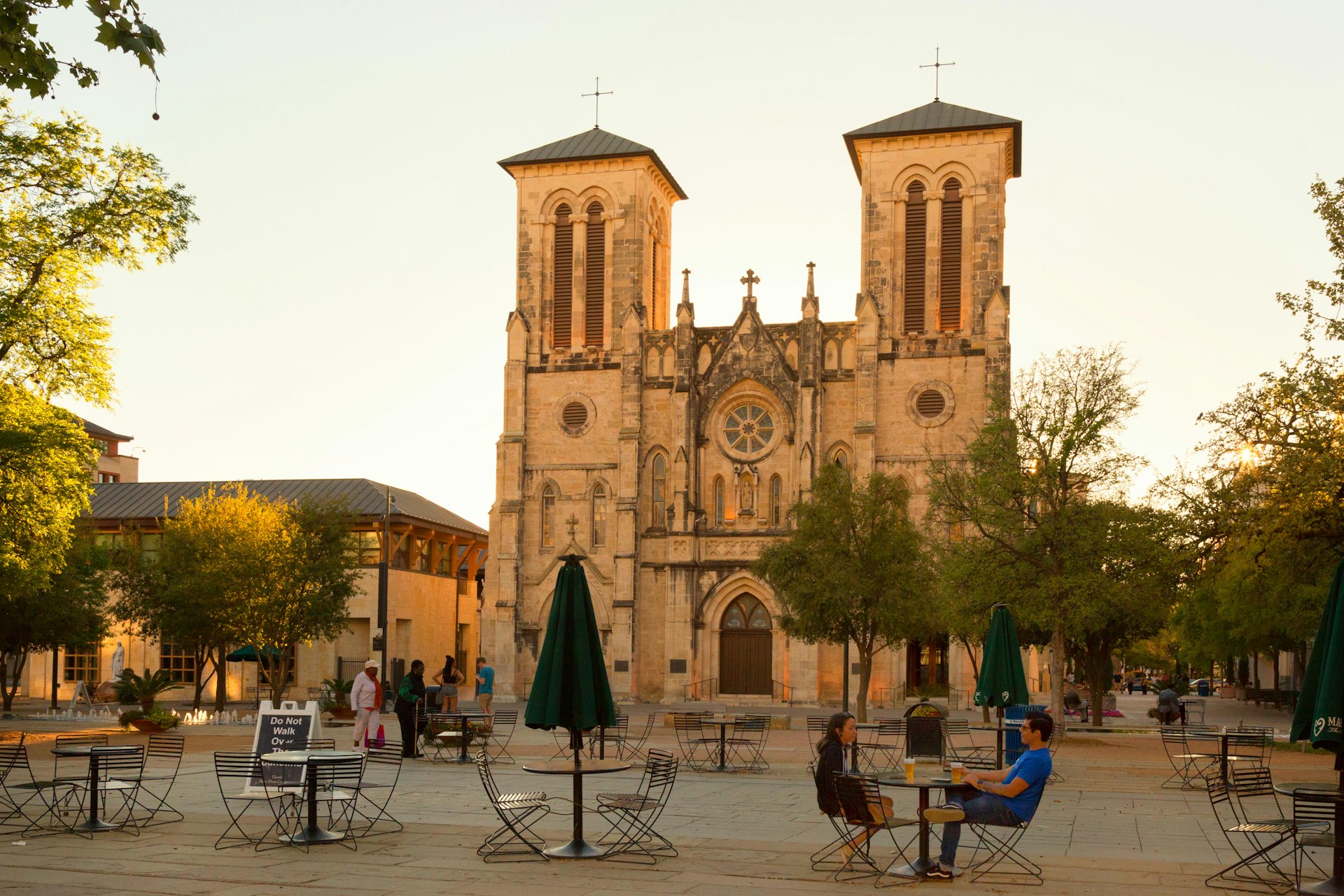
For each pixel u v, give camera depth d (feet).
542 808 81.71
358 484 302.45
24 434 129.59
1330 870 64.08
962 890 57.26
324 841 68.74
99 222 127.75
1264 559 144.25
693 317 269.03
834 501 185.98
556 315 280.31
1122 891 57.31
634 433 267.80
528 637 270.05
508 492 273.75
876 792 60.34
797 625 187.42
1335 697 55.83
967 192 261.44
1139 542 162.50
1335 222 139.74
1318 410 136.98
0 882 57.11
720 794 94.73
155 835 71.56
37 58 51.24
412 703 120.67
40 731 161.27
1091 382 168.96
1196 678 504.84
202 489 306.35
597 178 281.13
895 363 259.39
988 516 170.09
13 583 146.61
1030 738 62.13
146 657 281.74
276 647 213.66
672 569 261.44
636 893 55.62
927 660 261.44
